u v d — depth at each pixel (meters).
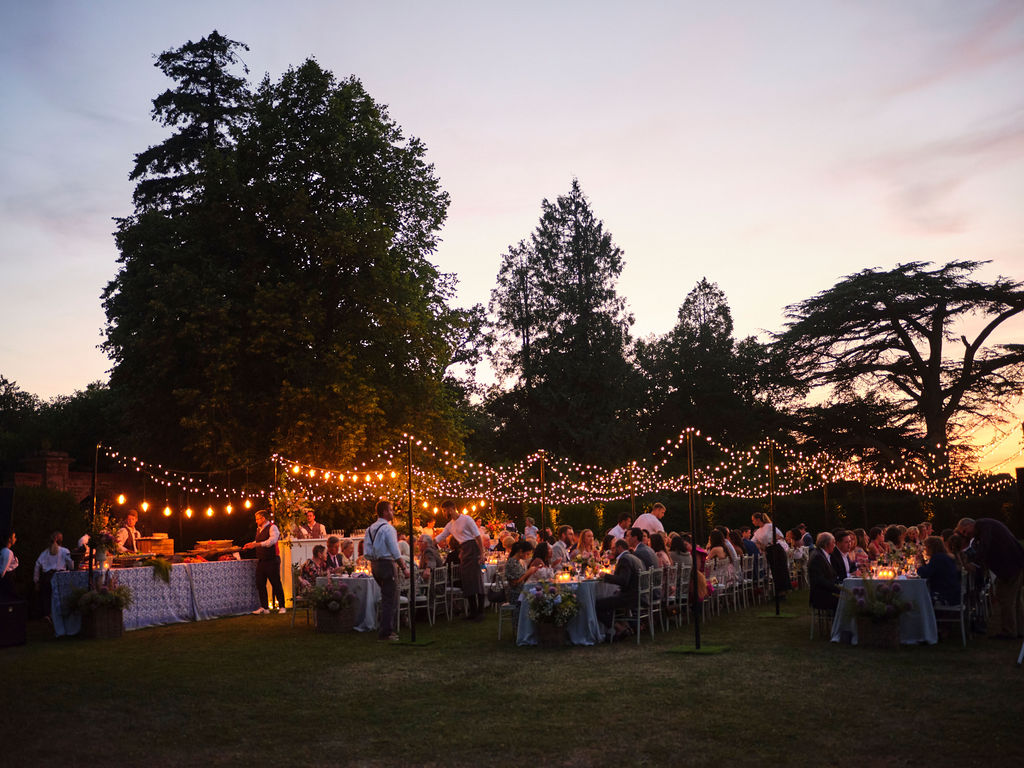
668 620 13.55
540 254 51.62
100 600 13.30
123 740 7.45
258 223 27.12
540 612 11.48
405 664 10.66
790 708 7.86
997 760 6.23
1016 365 44.09
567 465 42.81
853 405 45.59
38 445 43.16
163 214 30.98
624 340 51.19
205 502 29.61
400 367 28.97
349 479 26.39
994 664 9.59
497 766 6.45
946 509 35.69
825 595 11.74
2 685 9.81
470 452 47.91
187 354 26.55
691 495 11.54
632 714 7.80
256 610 16.67
